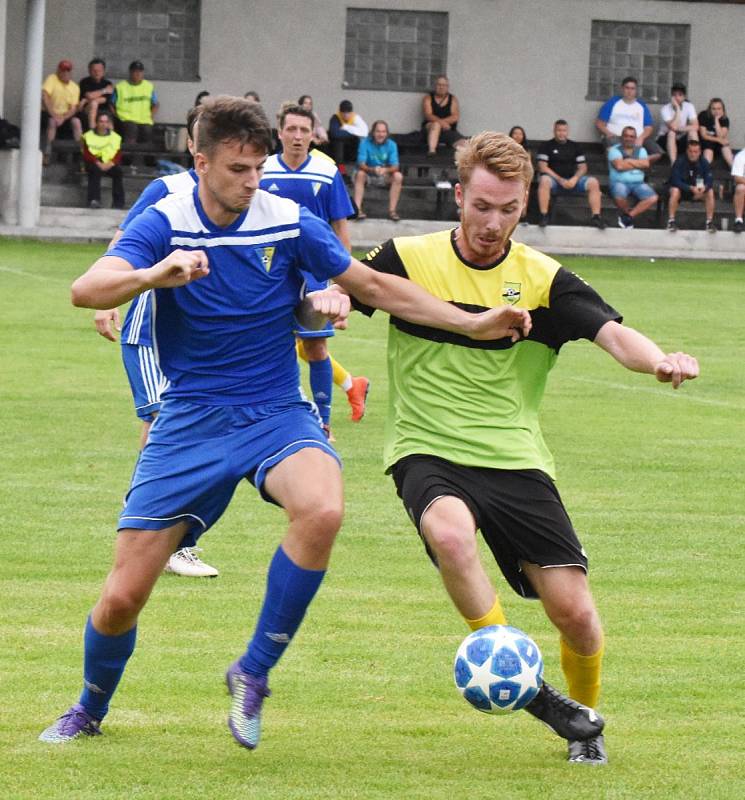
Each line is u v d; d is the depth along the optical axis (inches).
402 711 562.3
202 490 491.2
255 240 489.1
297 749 512.7
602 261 3073.3
